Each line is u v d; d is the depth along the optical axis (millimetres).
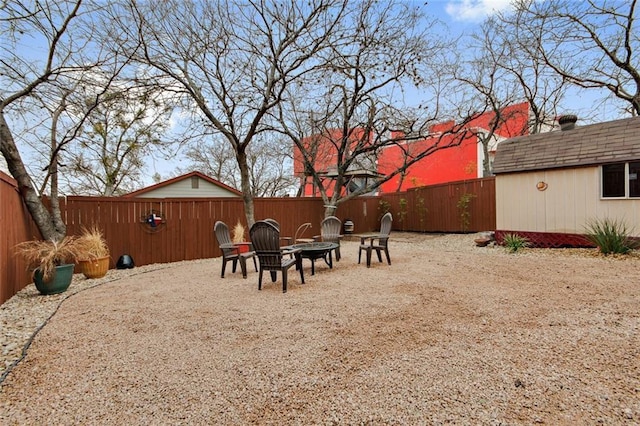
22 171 5344
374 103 10133
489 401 1917
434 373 2240
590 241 7227
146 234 7758
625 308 3395
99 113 7297
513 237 8289
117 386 2221
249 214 8875
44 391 2189
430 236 11719
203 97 8266
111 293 4855
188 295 4562
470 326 3066
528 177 8320
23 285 5316
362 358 2494
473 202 11406
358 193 11367
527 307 3557
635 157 6562
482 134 13688
